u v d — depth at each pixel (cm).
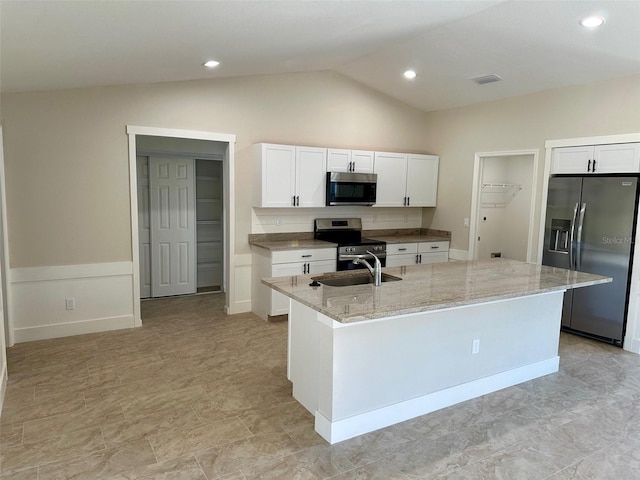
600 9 330
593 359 418
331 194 553
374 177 584
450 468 248
